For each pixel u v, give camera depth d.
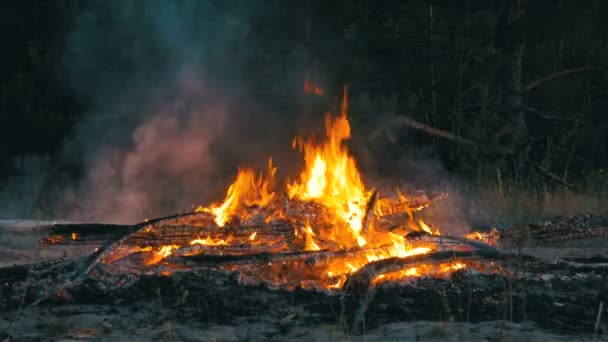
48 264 6.88
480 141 16.16
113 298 6.11
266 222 7.83
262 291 6.25
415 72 18.17
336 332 5.15
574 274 6.75
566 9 17.66
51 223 11.11
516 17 17.06
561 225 9.84
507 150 16.17
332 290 6.25
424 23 18.14
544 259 7.29
